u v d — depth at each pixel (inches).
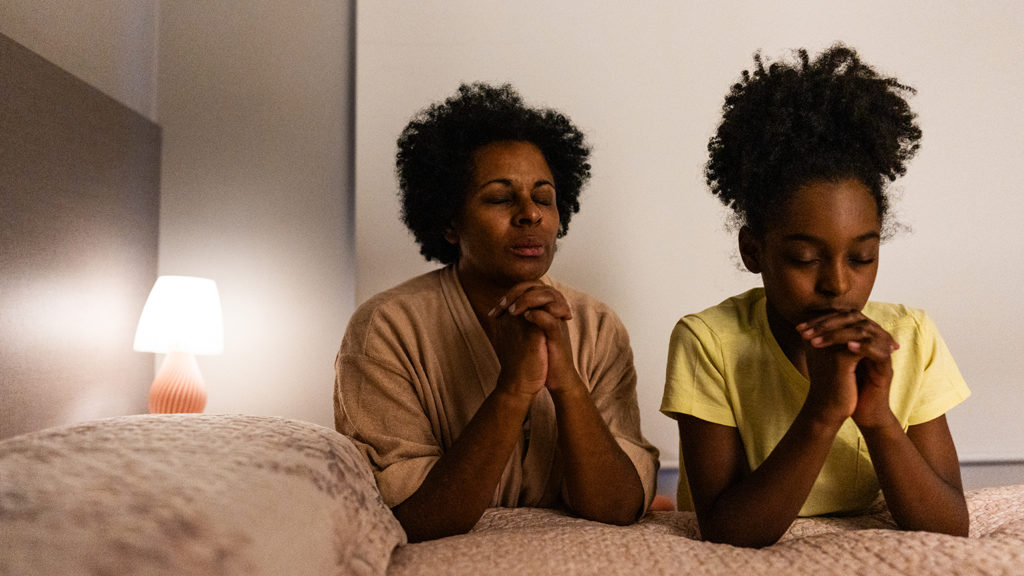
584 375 42.4
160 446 24.9
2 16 69.4
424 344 40.9
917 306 86.4
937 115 87.2
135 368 92.3
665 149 87.1
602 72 87.4
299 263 96.1
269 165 96.7
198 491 22.1
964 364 86.5
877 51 87.7
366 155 86.9
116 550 19.3
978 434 86.5
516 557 26.5
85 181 79.0
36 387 70.5
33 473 21.8
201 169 96.7
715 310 41.5
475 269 42.6
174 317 83.4
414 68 87.6
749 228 38.9
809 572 26.0
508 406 34.6
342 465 28.4
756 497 33.0
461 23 87.8
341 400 40.6
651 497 40.4
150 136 94.1
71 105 76.3
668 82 87.5
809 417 32.4
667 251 86.6
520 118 45.0
